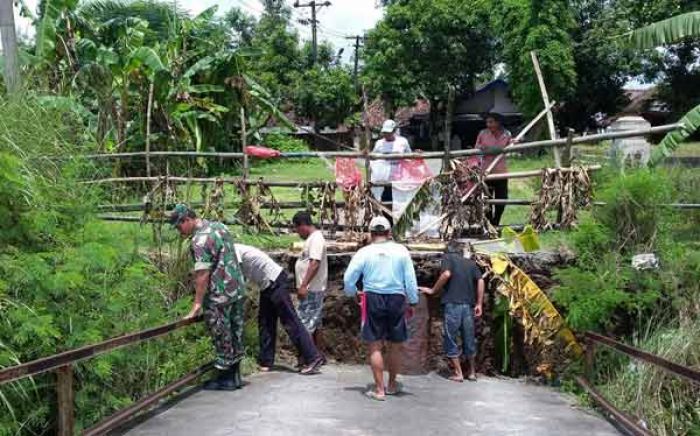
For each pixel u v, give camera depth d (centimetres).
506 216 1063
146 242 809
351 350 821
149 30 1775
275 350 798
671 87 3284
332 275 829
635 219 789
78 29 1639
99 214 788
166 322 721
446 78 3569
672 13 2455
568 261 800
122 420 539
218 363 676
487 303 806
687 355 698
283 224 895
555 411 661
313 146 3700
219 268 663
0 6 988
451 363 802
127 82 1605
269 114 2117
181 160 1129
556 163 886
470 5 3419
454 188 835
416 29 3447
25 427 579
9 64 981
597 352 755
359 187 855
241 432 564
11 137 674
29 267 591
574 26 2798
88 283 643
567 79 2734
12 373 424
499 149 837
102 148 1214
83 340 607
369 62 3678
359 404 654
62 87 1465
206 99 1791
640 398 686
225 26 2247
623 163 893
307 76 3612
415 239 855
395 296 667
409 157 845
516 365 801
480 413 643
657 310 757
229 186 913
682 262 759
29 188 638
